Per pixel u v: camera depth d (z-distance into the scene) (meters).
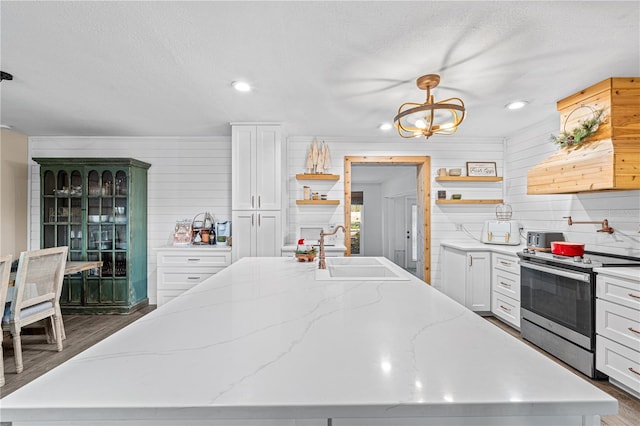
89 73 2.47
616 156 2.34
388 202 8.45
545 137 3.77
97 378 0.75
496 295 3.75
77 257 4.08
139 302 4.30
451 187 4.60
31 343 3.18
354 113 3.45
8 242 4.15
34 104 3.16
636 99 2.47
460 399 0.67
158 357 0.87
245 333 1.04
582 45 2.04
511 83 2.63
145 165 4.37
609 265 2.37
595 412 0.67
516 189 4.32
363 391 0.70
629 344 2.12
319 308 1.31
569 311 2.59
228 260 3.96
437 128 2.53
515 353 0.89
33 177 4.46
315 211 4.50
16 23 1.82
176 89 2.78
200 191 4.55
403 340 0.98
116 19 1.79
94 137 4.51
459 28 1.87
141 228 4.36
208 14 1.74
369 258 2.77
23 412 0.65
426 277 4.57
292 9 1.70
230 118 3.64
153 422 0.71
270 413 0.66
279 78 2.55
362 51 2.13
